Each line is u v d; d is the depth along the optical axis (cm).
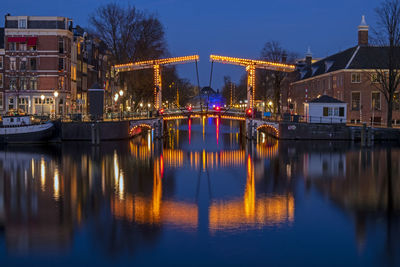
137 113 6156
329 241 1791
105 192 2666
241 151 4791
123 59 6506
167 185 2891
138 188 2789
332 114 5925
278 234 1869
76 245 1750
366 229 1936
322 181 3008
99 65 8906
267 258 1630
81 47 7606
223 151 4800
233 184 2930
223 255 1655
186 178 3147
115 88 9369
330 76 7744
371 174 3253
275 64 5872
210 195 2598
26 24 6544
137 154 4441
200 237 1828
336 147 4975
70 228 1952
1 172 3312
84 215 2148
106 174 3278
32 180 3020
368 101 7056
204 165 3759
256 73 8806
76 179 3069
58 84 6588
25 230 1927
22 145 5019
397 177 3130
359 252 1684
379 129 5694
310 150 4712
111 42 6544
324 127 5741
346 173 3303
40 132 5119
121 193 2641
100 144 5216
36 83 6588
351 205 2344
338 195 2577
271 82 8625
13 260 1619
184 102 13775
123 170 3466
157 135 6012
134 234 1872
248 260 1616
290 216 2134
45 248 1727
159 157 4262
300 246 1739
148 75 6612
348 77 7081
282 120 5928
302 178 3123
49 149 4672
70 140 5462
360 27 7400
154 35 6700
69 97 6844
